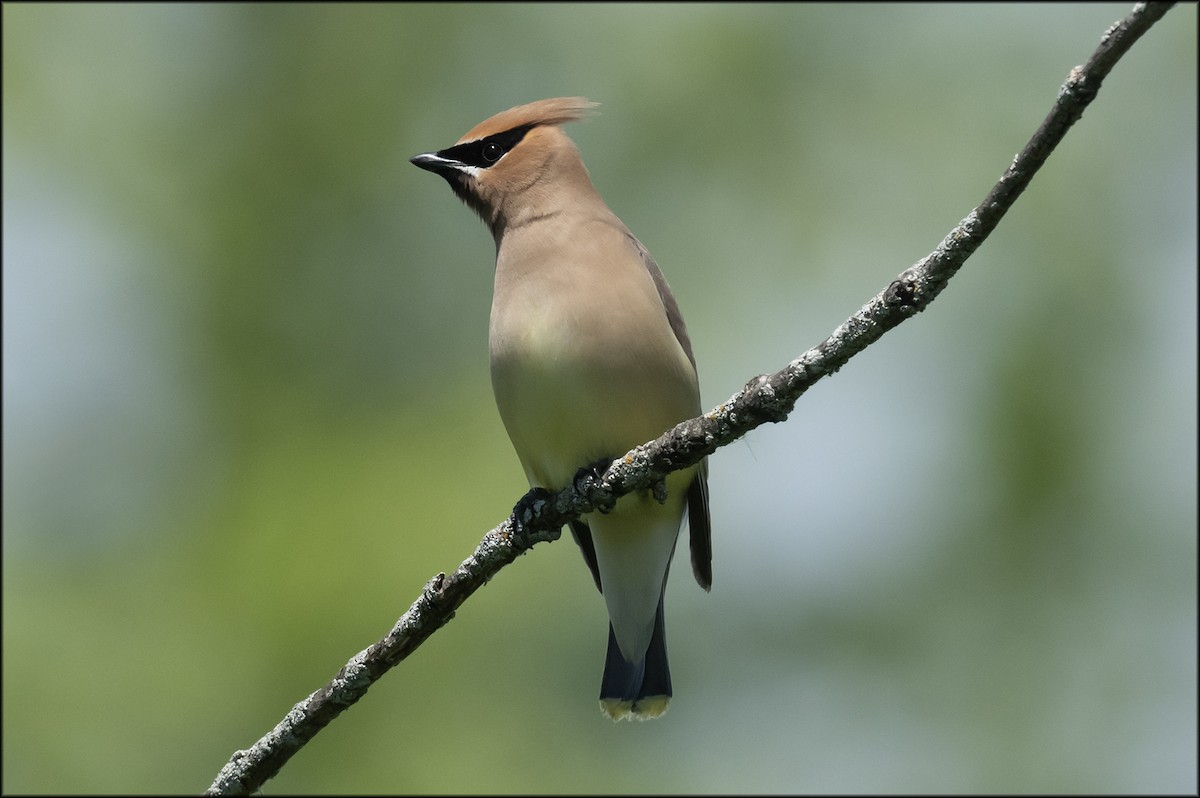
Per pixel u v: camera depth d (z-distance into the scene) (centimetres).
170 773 1321
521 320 895
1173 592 1416
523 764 1306
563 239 916
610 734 1330
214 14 1766
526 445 912
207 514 1508
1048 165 1648
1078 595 1427
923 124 1731
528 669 1337
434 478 1480
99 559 1474
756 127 1741
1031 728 1401
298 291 1670
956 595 1448
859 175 1727
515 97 1756
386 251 1692
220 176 1717
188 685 1359
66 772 1316
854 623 1461
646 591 952
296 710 773
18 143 1722
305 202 1708
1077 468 1464
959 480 1489
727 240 1722
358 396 1623
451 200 1706
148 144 1727
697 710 1448
